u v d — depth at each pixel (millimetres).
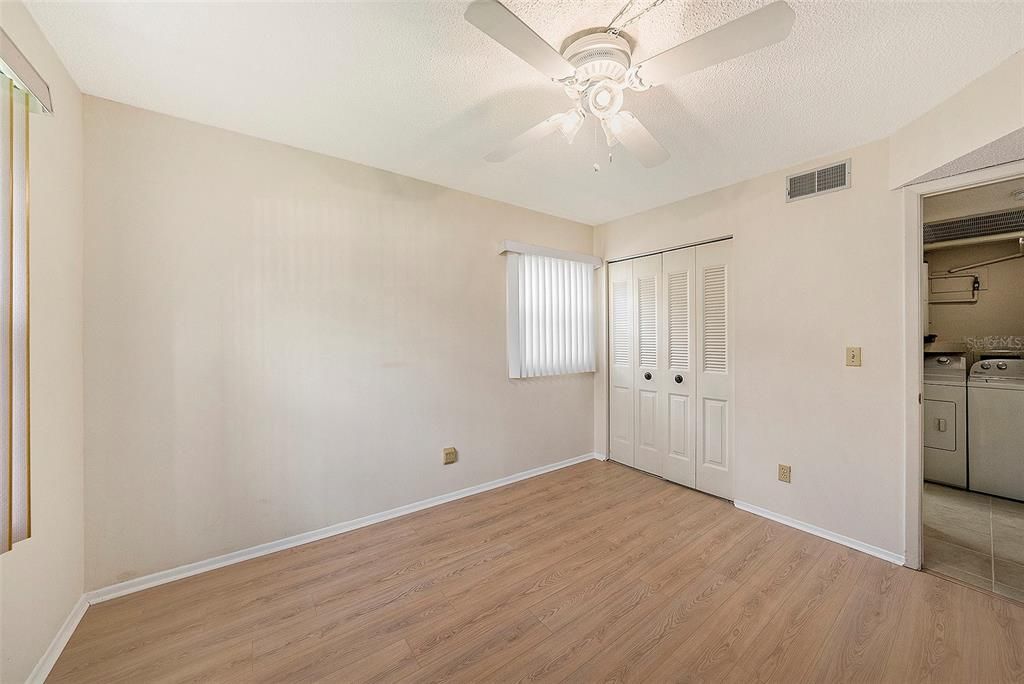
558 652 1438
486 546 2166
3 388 1092
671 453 3102
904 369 1952
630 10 1249
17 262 1141
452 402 2783
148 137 1805
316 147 2180
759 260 2496
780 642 1472
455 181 2646
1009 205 2709
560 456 3438
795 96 1682
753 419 2535
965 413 2908
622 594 1754
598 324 3645
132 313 1768
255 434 2062
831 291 2195
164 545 1842
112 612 1638
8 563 1182
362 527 2389
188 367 1893
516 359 3072
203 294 1928
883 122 1883
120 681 1320
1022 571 1902
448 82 1617
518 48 1159
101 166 1706
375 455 2447
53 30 1316
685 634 1517
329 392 2283
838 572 1904
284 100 1740
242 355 2025
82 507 1649
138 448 1782
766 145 2109
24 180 1163
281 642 1488
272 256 2105
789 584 1814
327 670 1366
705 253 2846
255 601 1716
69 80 1547
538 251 3146
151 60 1477
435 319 2695
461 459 2830
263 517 2090
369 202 2414
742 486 2600
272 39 1370
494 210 2988
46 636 1369
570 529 2352
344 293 2326
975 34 1314
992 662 1364
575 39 1375
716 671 1349
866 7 1213
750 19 991
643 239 3246
